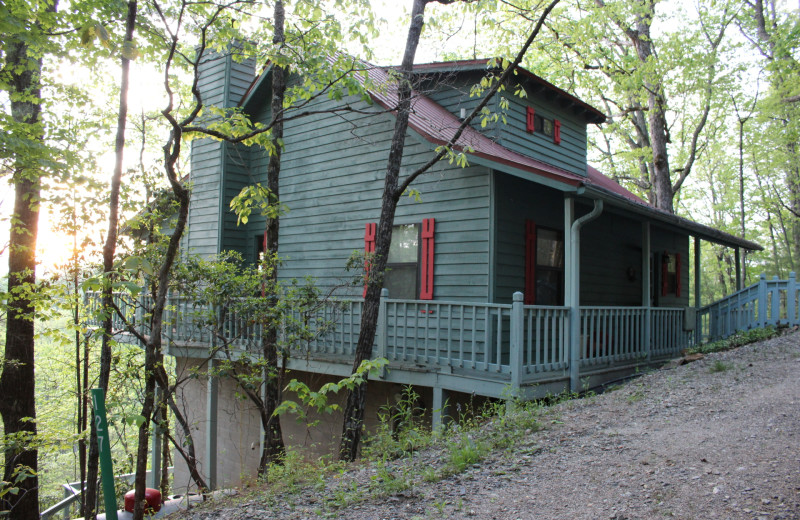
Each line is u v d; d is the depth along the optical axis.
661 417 6.24
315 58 6.86
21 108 9.56
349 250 11.40
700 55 20.05
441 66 12.52
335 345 9.95
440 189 10.13
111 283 4.56
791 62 18.47
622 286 13.52
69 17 7.23
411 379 8.71
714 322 13.30
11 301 9.25
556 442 5.75
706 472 4.50
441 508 4.35
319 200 12.05
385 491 4.94
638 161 24.94
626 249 13.80
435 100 13.02
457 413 9.21
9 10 6.27
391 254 10.76
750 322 12.40
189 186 8.05
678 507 3.96
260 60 7.47
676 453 5.02
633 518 3.89
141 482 5.55
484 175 9.58
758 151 27.52
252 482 7.18
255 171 13.52
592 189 7.95
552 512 4.14
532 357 10.10
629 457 5.07
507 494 4.56
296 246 12.40
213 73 14.07
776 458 4.63
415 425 8.73
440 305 8.79
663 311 11.74
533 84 12.77
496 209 9.45
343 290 11.27
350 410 8.03
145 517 6.79
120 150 5.27
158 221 8.12
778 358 8.60
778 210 30.02
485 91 11.99
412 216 10.48
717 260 37.09
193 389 13.31
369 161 11.21
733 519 3.70
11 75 9.14
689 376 8.21
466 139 10.18
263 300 7.65
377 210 11.00
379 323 9.16
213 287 7.76
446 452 5.98
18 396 10.10
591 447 5.47
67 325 7.88
